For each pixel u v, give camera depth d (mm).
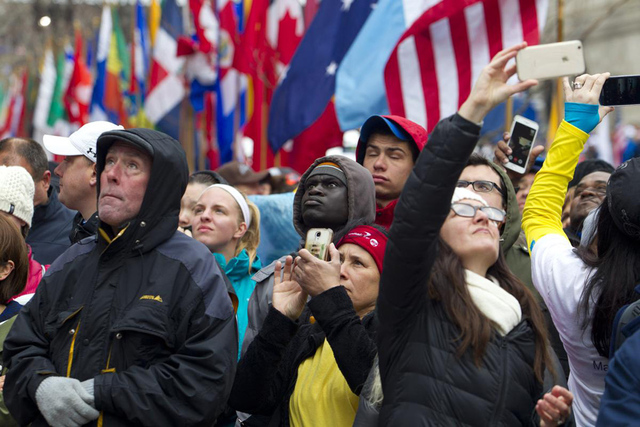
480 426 5508
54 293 6930
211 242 10000
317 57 16359
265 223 12039
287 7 19062
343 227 8031
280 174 15289
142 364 6480
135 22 23422
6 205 8789
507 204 8523
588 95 7109
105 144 7051
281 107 16594
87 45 31844
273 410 7203
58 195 11133
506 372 5625
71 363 6559
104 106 23906
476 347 5590
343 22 16312
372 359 6449
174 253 6828
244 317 9352
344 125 15031
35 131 32375
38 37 42281
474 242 5941
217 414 6562
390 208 9312
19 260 8172
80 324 6629
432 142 5590
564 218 11633
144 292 6637
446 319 5742
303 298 6867
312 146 16531
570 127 7121
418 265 5641
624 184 6195
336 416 6645
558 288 6617
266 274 8219
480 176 8312
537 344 5883
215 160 20922
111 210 6863
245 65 18672
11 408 6625
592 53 49844
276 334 6824
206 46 19750
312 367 6996
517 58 5473
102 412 6363
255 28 18844
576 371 6730
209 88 19938
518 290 6094
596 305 6340
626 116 35719
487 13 13516
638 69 48500
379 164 9305
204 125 21109
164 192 6895
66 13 42531
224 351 6582
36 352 6742
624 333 5254
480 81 5500
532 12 13344
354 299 7238
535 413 5730
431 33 13805
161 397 6309
